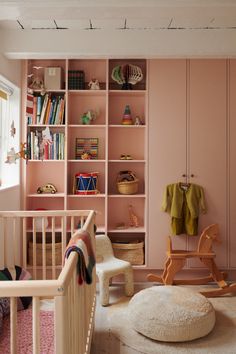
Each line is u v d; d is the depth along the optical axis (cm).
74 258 130
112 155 379
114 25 289
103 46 295
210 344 229
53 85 354
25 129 347
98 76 377
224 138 349
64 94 371
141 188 379
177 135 349
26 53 295
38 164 378
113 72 354
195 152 349
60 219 377
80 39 295
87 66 376
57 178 379
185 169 349
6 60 305
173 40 294
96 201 381
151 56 304
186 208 348
